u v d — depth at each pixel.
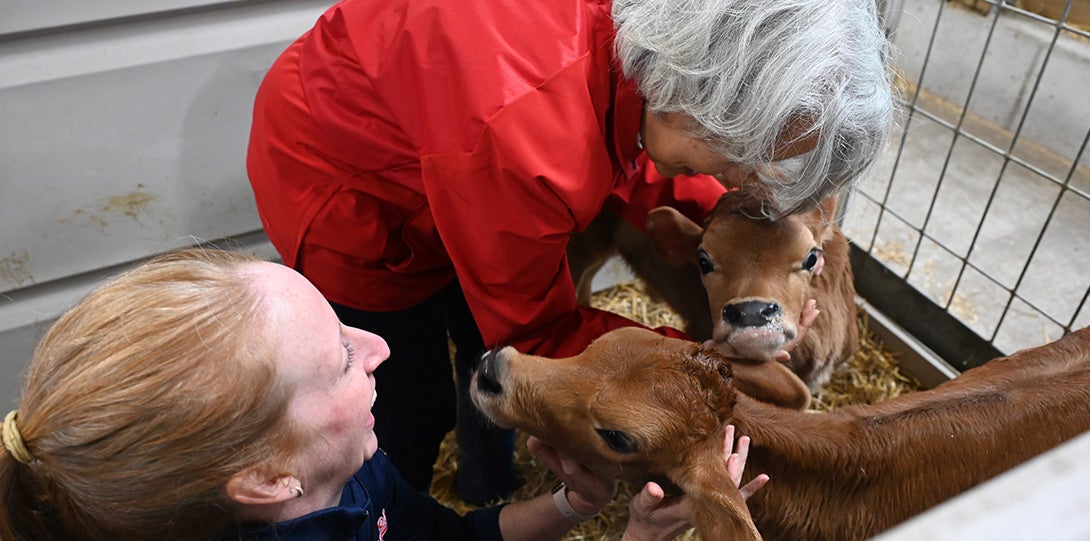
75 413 1.13
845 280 2.89
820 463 1.98
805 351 2.72
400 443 2.57
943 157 4.30
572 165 1.74
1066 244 3.79
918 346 3.45
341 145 2.00
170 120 2.79
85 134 2.69
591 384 1.82
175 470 1.18
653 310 3.83
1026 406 2.05
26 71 2.53
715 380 1.79
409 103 1.83
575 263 3.22
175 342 1.16
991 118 4.23
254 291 1.25
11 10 2.41
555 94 1.72
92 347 1.15
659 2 1.65
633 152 1.96
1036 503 0.58
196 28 2.69
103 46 2.59
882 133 1.72
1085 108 3.81
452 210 1.85
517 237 1.83
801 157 1.73
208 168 2.94
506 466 2.96
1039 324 3.46
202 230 3.08
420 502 1.89
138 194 2.88
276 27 2.79
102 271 3.03
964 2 4.06
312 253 2.18
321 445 1.34
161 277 1.23
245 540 1.36
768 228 2.39
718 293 2.45
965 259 3.15
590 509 1.99
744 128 1.62
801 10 1.55
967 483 2.01
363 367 1.52
